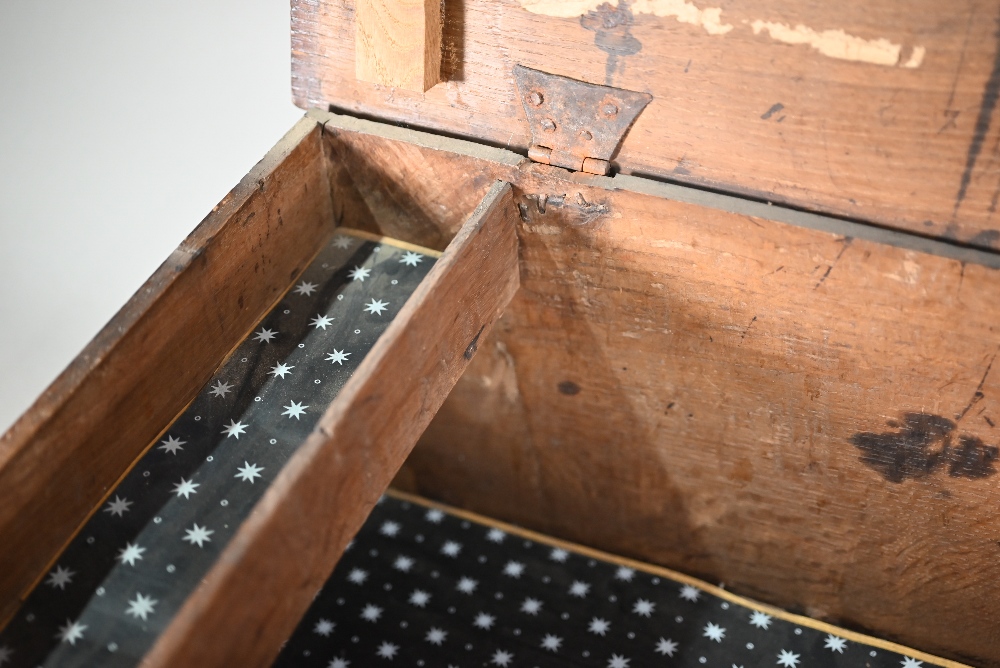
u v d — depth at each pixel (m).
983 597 0.68
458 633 0.73
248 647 0.52
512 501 0.78
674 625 0.73
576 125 0.61
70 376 0.55
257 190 0.61
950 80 0.55
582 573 0.76
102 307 0.87
